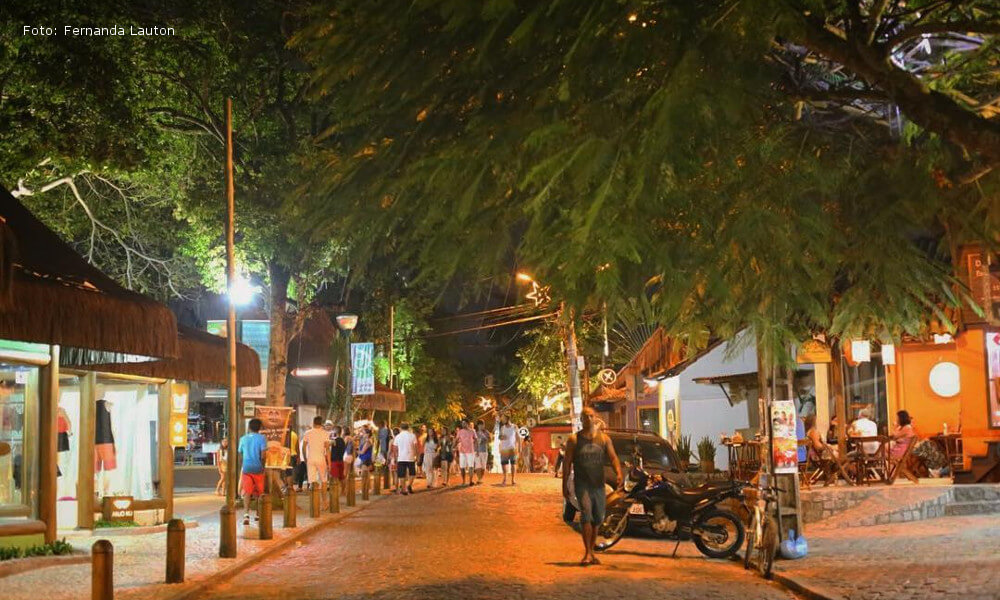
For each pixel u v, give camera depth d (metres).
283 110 27.22
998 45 9.78
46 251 14.27
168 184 28.36
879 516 17.31
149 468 20.91
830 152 9.22
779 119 8.73
